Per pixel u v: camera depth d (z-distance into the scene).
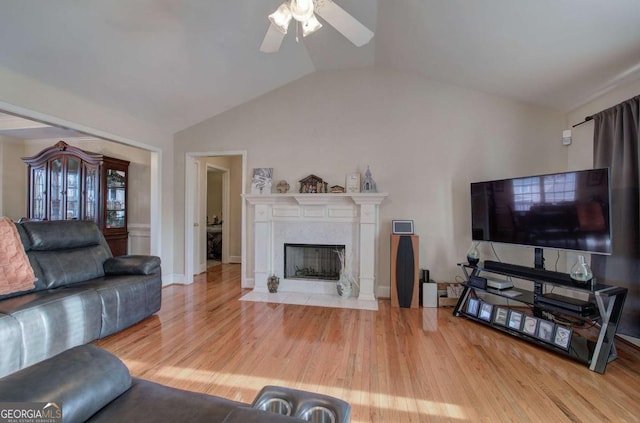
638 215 2.38
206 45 3.04
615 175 2.54
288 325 3.00
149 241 4.98
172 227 4.61
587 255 3.16
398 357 2.36
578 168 3.26
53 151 4.80
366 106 4.02
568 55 2.52
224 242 6.39
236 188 6.43
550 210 2.70
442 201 3.82
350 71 4.06
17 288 2.34
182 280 4.62
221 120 4.43
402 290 3.57
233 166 6.44
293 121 4.21
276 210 4.22
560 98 3.23
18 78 2.58
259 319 3.16
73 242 2.99
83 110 3.17
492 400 1.83
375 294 3.95
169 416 1.03
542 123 3.54
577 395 1.87
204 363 2.25
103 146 5.17
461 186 3.77
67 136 5.13
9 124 4.65
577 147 3.28
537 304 2.62
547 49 2.53
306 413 1.03
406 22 2.86
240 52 3.31
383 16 2.90
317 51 3.66
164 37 2.75
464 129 3.76
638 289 2.36
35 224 2.77
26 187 5.43
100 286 2.65
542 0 2.06
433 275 3.83
